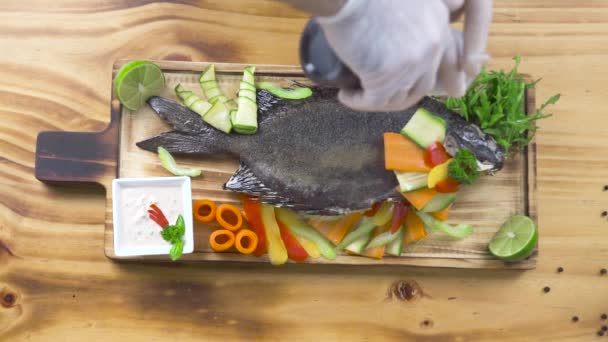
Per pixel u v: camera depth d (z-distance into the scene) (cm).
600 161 109
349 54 75
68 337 105
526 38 110
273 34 108
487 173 100
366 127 100
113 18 108
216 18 108
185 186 99
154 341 105
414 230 102
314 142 100
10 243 105
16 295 105
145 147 102
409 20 74
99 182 102
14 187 106
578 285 108
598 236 109
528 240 101
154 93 103
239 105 100
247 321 106
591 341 108
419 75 77
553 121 109
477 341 107
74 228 106
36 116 107
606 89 110
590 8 110
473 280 108
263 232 102
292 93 101
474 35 77
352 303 107
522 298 108
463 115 101
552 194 109
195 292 106
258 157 101
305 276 107
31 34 108
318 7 71
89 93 108
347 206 100
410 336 107
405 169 99
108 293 105
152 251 98
